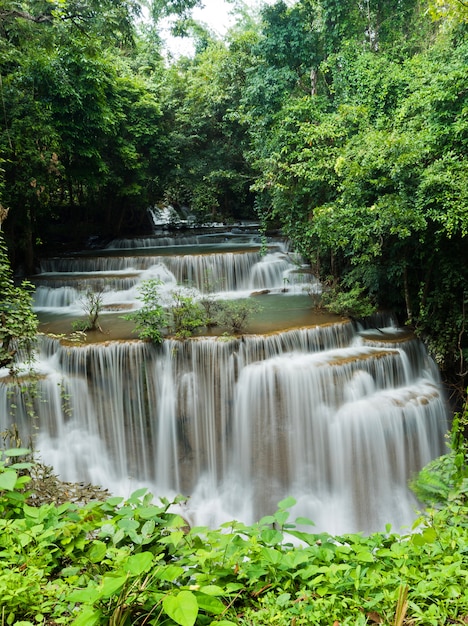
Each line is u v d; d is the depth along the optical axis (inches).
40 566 106.8
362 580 105.9
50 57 531.2
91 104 599.5
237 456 371.2
